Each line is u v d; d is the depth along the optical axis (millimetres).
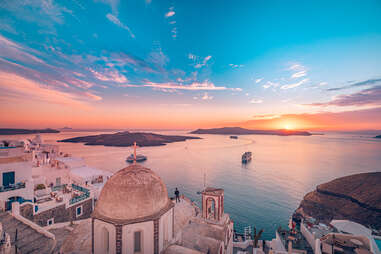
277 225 56500
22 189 28078
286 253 19188
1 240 17531
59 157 51875
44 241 20078
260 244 27844
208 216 22625
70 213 29359
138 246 13984
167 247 14789
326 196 66312
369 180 66312
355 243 19062
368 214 52250
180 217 24359
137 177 14359
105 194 14000
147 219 13438
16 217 23719
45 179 38250
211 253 15398
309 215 59750
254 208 67562
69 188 36969
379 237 20812
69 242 16344
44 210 26219
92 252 14234
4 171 28844
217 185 93375
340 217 55375
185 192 83312
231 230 24219
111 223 12977
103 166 130750
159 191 14836
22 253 17906
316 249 18891
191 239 17094
